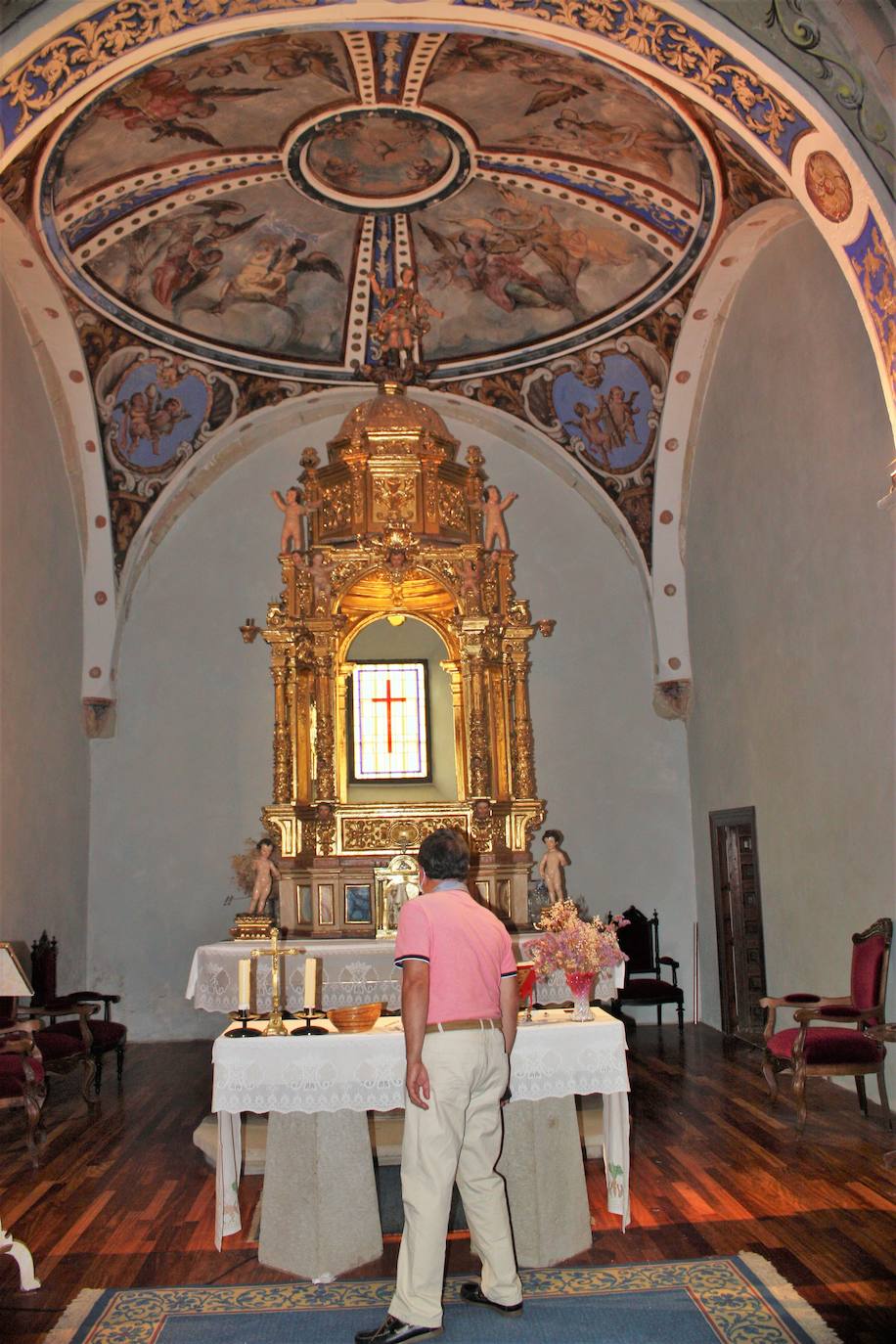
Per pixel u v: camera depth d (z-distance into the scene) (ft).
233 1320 14.79
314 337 38.88
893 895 24.50
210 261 35.32
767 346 31.55
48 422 35.40
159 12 21.24
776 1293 14.96
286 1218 16.84
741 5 20.26
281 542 37.93
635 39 22.26
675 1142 22.97
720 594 36.35
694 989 39.29
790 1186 19.66
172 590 40.70
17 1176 22.00
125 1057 35.42
